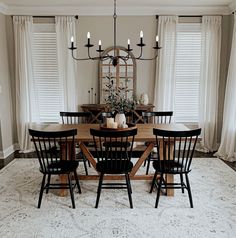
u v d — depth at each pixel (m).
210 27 4.96
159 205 3.02
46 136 2.83
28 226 2.61
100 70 5.18
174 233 2.48
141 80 5.24
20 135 5.24
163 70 5.07
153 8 4.94
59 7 4.93
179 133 2.80
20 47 5.01
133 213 2.85
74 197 3.22
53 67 5.23
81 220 2.71
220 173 4.01
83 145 3.37
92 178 3.46
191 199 2.96
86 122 5.07
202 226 2.59
